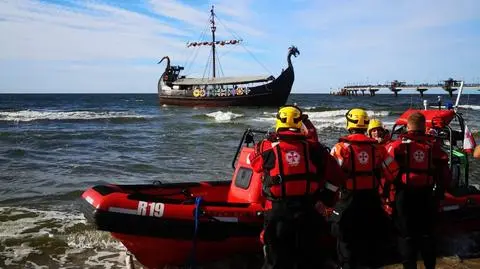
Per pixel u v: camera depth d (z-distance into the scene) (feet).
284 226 12.74
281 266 13.00
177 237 17.80
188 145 61.41
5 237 22.34
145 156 51.67
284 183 12.69
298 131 13.28
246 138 21.18
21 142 64.18
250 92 162.61
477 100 352.49
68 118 111.96
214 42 181.68
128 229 17.49
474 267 18.52
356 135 15.02
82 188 34.42
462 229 21.27
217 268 18.65
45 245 21.35
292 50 161.79
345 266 14.89
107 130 83.82
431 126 21.52
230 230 18.16
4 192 32.89
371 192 14.83
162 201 19.54
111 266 19.04
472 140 21.65
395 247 19.33
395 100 320.29
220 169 43.16
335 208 15.01
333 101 294.05
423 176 14.94
